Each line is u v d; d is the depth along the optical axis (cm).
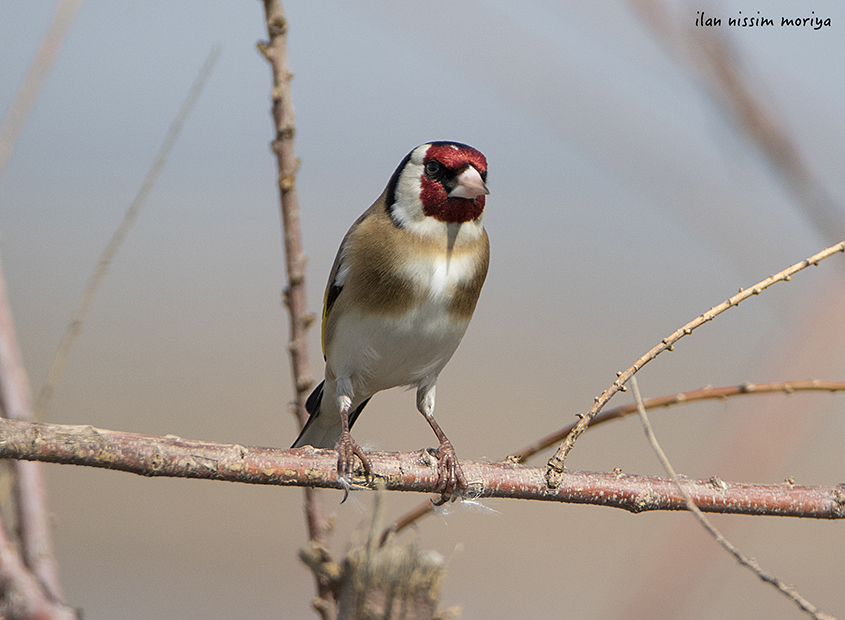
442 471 503
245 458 448
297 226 567
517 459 523
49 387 414
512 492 503
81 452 404
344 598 261
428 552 264
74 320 421
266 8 549
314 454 469
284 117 557
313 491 530
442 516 514
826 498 509
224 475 443
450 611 260
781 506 505
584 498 504
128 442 418
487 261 718
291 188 561
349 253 707
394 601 257
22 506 417
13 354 450
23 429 397
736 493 504
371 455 505
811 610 326
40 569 401
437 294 682
